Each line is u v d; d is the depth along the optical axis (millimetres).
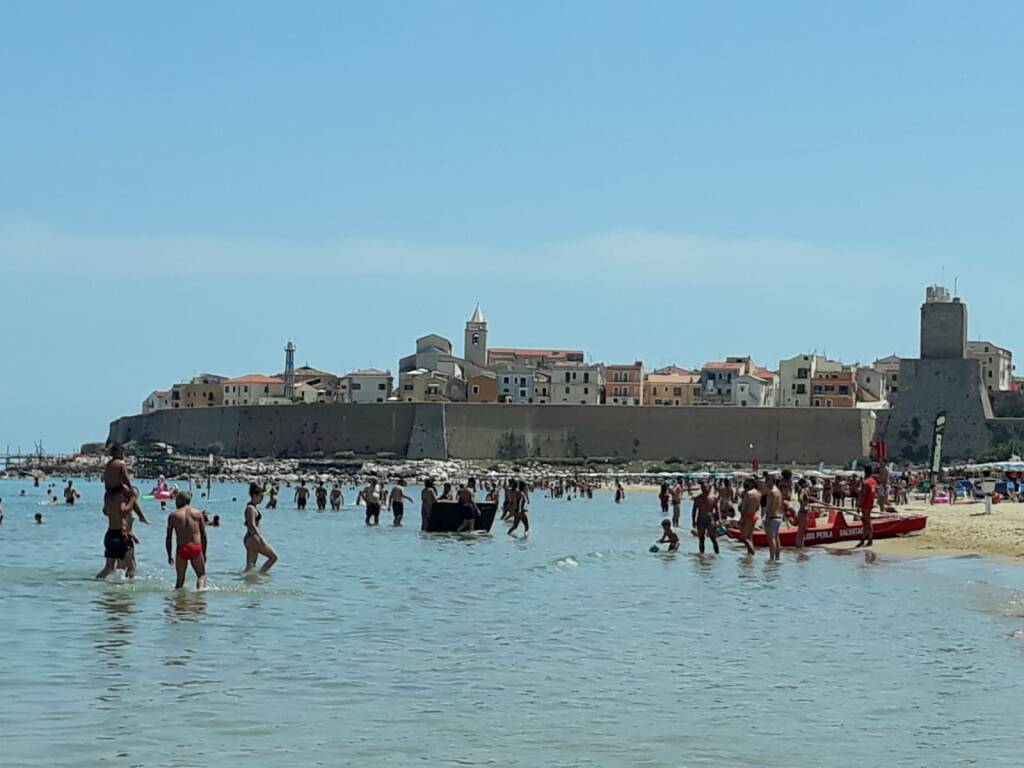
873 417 181875
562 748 16953
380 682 21328
